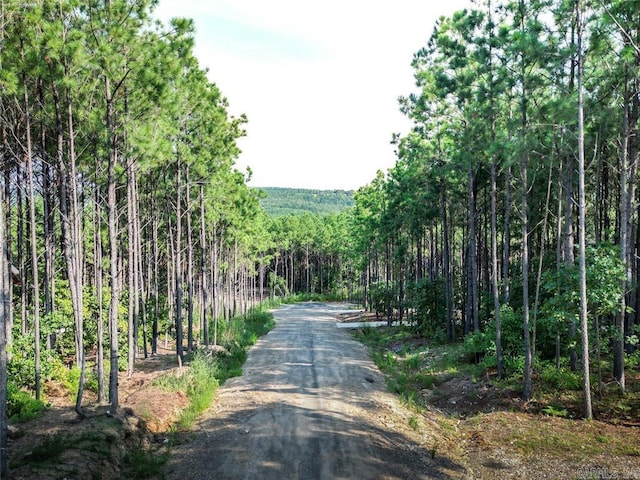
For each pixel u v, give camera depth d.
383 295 40.38
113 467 9.96
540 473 10.26
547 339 17.28
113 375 12.78
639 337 17.55
